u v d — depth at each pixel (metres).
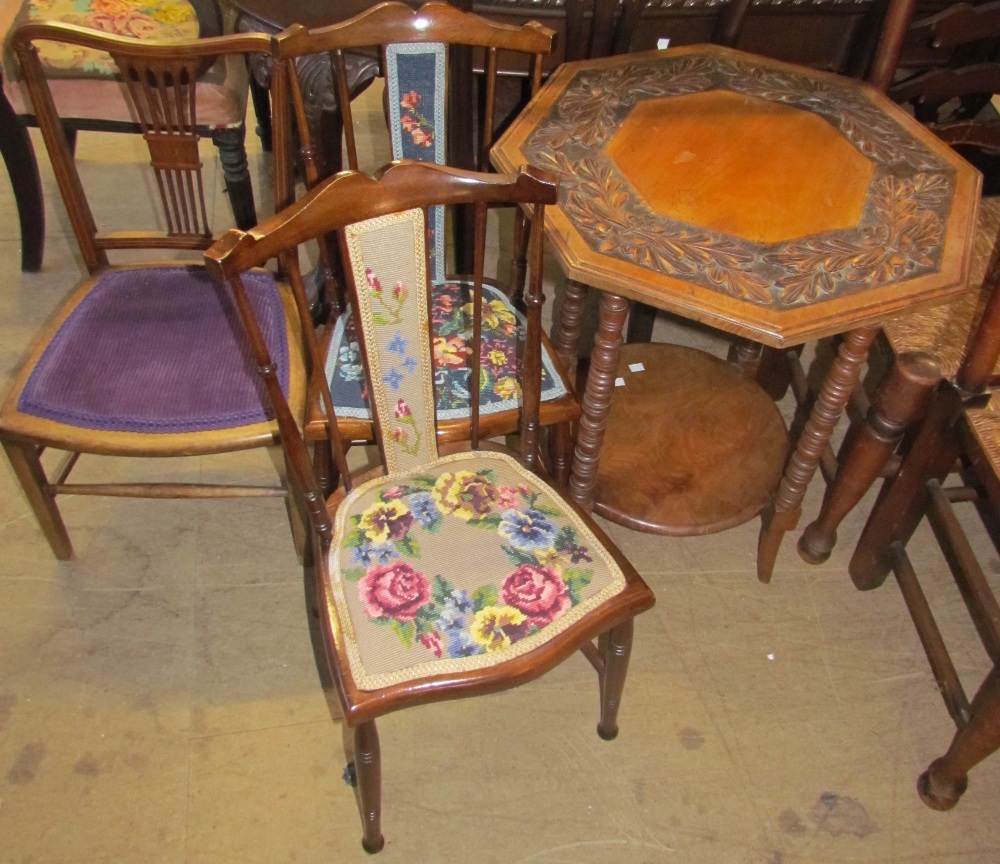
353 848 1.32
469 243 2.04
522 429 1.27
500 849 1.33
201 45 1.23
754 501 1.54
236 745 1.41
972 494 1.50
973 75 1.54
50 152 1.34
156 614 1.57
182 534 1.69
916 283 1.15
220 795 1.36
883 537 1.58
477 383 1.20
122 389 1.32
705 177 1.30
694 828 1.37
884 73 1.53
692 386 1.73
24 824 1.31
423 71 1.32
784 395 2.01
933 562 1.74
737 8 1.59
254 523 1.72
